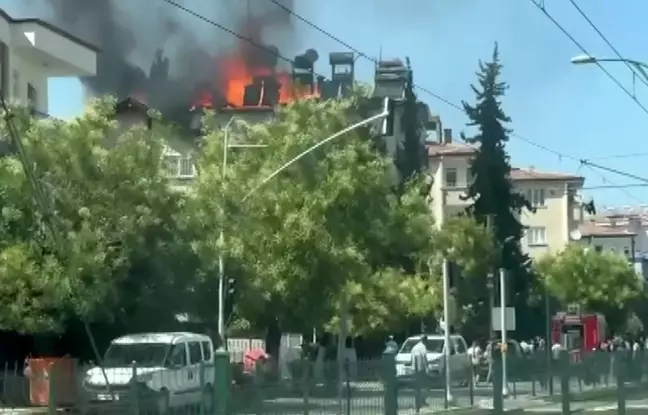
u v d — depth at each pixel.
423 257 68.00
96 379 24.45
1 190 40.81
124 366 32.22
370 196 50.50
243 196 48.25
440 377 36.50
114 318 44.00
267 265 47.56
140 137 43.81
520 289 99.19
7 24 57.72
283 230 47.81
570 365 34.28
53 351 46.72
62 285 39.72
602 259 122.38
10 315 39.75
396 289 63.91
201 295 46.34
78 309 40.31
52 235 39.78
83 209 40.94
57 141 42.25
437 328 84.31
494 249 82.19
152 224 42.44
